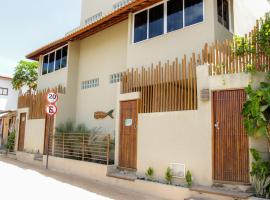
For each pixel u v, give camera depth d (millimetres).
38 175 10703
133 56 10859
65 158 11695
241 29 10078
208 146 6996
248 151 6383
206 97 7129
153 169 8234
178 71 8219
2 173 10969
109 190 8258
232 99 6816
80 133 11539
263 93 6043
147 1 10125
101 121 13180
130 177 8500
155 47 10055
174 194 7168
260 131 6012
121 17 11984
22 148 16266
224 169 6695
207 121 7105
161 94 8547
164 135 8094
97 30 13516
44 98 14898
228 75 6898
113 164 9781
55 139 13094
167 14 9938
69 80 14789
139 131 8883
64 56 15398
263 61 6652
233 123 6723
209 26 8625
